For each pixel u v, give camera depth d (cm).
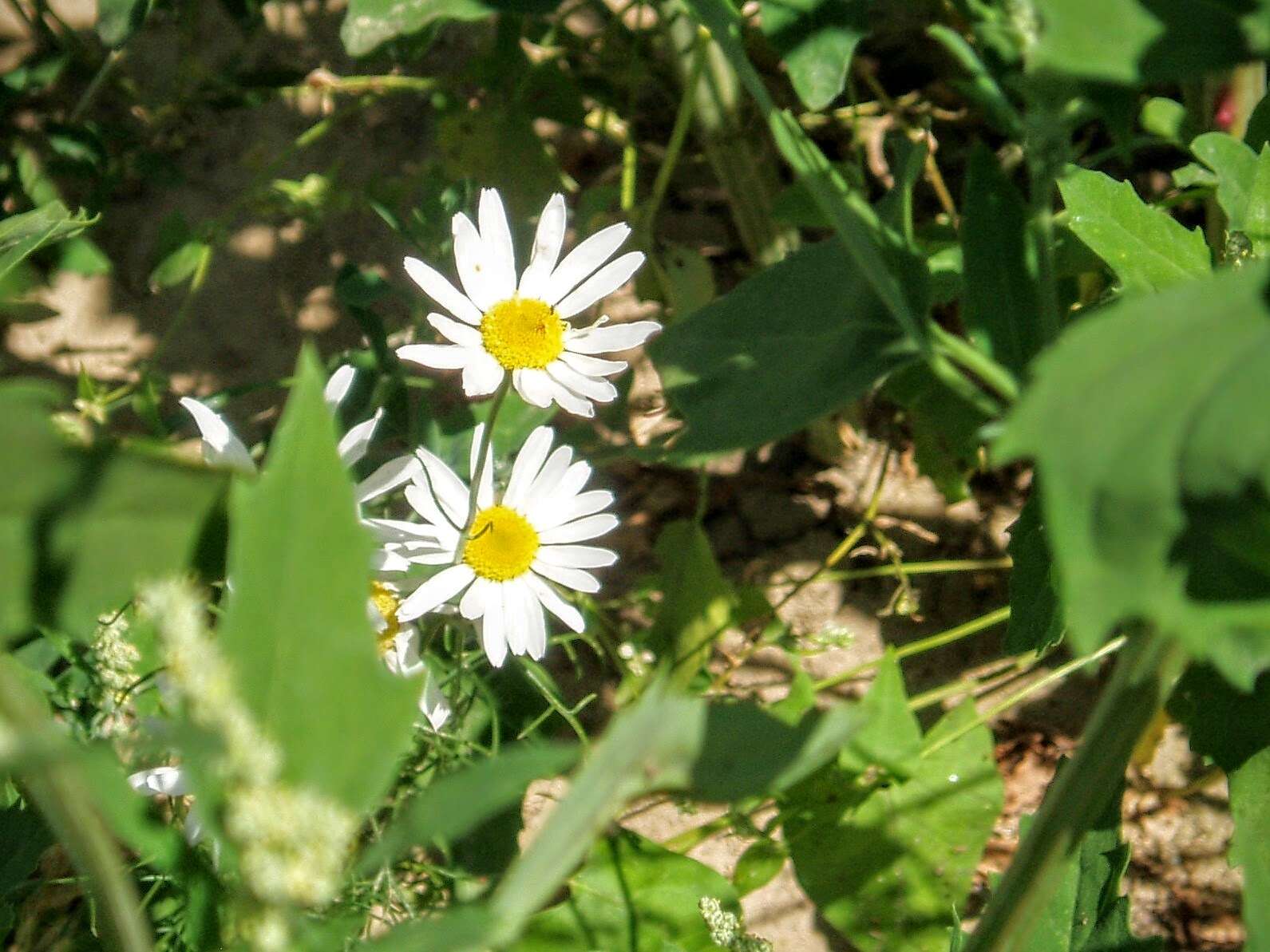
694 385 38
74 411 52
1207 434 23
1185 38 28
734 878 48
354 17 46
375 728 27
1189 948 50
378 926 47
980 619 50
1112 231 40
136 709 44
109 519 26
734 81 51
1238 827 42
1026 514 44
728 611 49
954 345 37
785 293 38
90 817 28
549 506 45
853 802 48
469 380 46
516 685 49
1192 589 26
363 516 45
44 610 25
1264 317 23
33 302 52
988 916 38
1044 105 37
